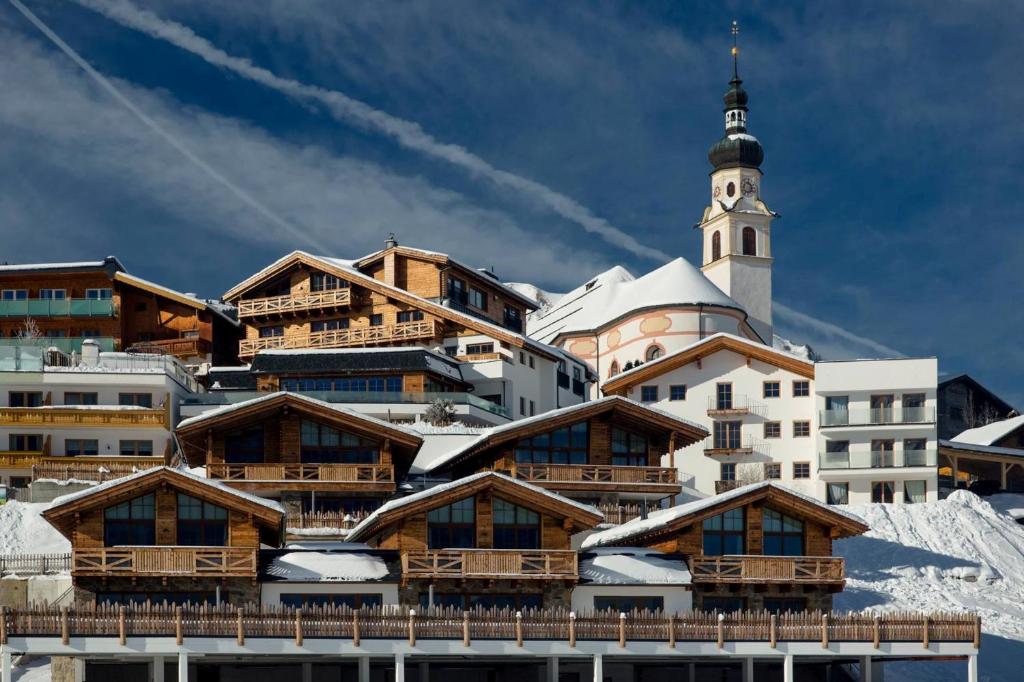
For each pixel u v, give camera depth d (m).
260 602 64.56
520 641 61.19
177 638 58.84
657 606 67.44
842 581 68.75
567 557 66.12
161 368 105.38
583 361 133.50
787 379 108.62
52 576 73.75
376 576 65.31
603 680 67.75
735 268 156.00
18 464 99.25
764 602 68.94
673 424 83.50
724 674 68.81
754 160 158.62
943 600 88.88
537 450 82.88
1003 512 112.88
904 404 107.81
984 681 75.81
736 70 162.00
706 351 108.94
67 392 103.56
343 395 103.56
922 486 107.12
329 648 60.00
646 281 141.38
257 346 123.88
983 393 144.38
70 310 122.56
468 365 114.31
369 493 79.62
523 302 136.38
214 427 78.62
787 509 69.88
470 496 67.25
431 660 65.12
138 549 63.59
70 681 64.75
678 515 68.69
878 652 63.88
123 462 95.00
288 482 78.31
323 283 123.44
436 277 122.75
